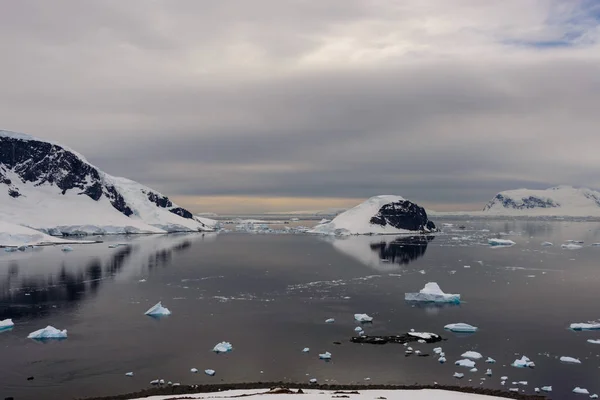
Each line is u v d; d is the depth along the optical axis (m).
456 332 75.12
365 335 73.31
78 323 79.75
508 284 114.56
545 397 51.09
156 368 59.59
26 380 55.81
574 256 170.25
